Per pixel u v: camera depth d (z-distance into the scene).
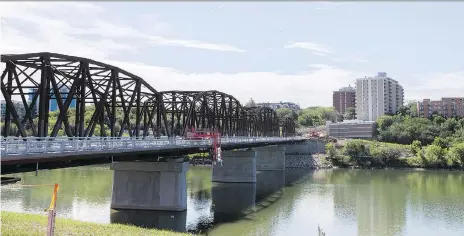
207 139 59.62
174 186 52.81
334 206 62.53
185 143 51.97
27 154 26.69
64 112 33.50
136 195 53.12
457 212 58.69
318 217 54.62
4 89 30.09
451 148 134.50
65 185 73.31
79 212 50.97
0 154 24.44
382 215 56.50
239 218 52.41
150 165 52.91
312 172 119.81
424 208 61.53
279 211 57.88
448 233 47.50
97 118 38.91
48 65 33.00
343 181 95.62
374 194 74.88
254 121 116.12
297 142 149.12
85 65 36.81
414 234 46.94
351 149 141.00
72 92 34.56
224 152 90.06
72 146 31.20
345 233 46.75
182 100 70.88
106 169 101.69
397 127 180.75
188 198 66.94
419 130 173.75
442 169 127.56
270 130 142.75
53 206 19.14
